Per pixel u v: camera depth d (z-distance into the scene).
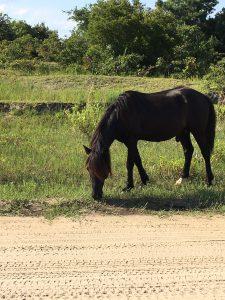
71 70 32.50
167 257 8.38
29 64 32.47
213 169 14.55
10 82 23.97
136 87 25.84
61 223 10.14
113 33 38.56
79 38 40.03
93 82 26.69
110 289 7.07
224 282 7.44
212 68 27.70
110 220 10.42
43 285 7.16
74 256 8.32
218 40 53.28
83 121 16.88
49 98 21.27
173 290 7.11
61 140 16.69
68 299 6.74
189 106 13.27
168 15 40.50
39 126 18.17
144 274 7.64
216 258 8.40
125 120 12.20
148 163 14.70
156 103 12.77
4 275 7.50
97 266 7.91
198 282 7.41
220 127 19.38
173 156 15.44
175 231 9.82
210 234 9.70
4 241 9.01
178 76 32.81
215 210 11.25
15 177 13.13
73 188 12.36
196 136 13.57
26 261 8.06
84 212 10.85
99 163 11.43
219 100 23.11
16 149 15.28
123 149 16.12
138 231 9.75
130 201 11.64
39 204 11.15
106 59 34.56
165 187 12.85
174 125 12.99
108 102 20.03
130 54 36.12
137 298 6.82
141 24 38.41
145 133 12.70
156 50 38.88
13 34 53.34
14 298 6.73
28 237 9.26
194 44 41.22
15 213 10.67
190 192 12.37
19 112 19.38
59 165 14.02
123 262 8.10
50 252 8.49
